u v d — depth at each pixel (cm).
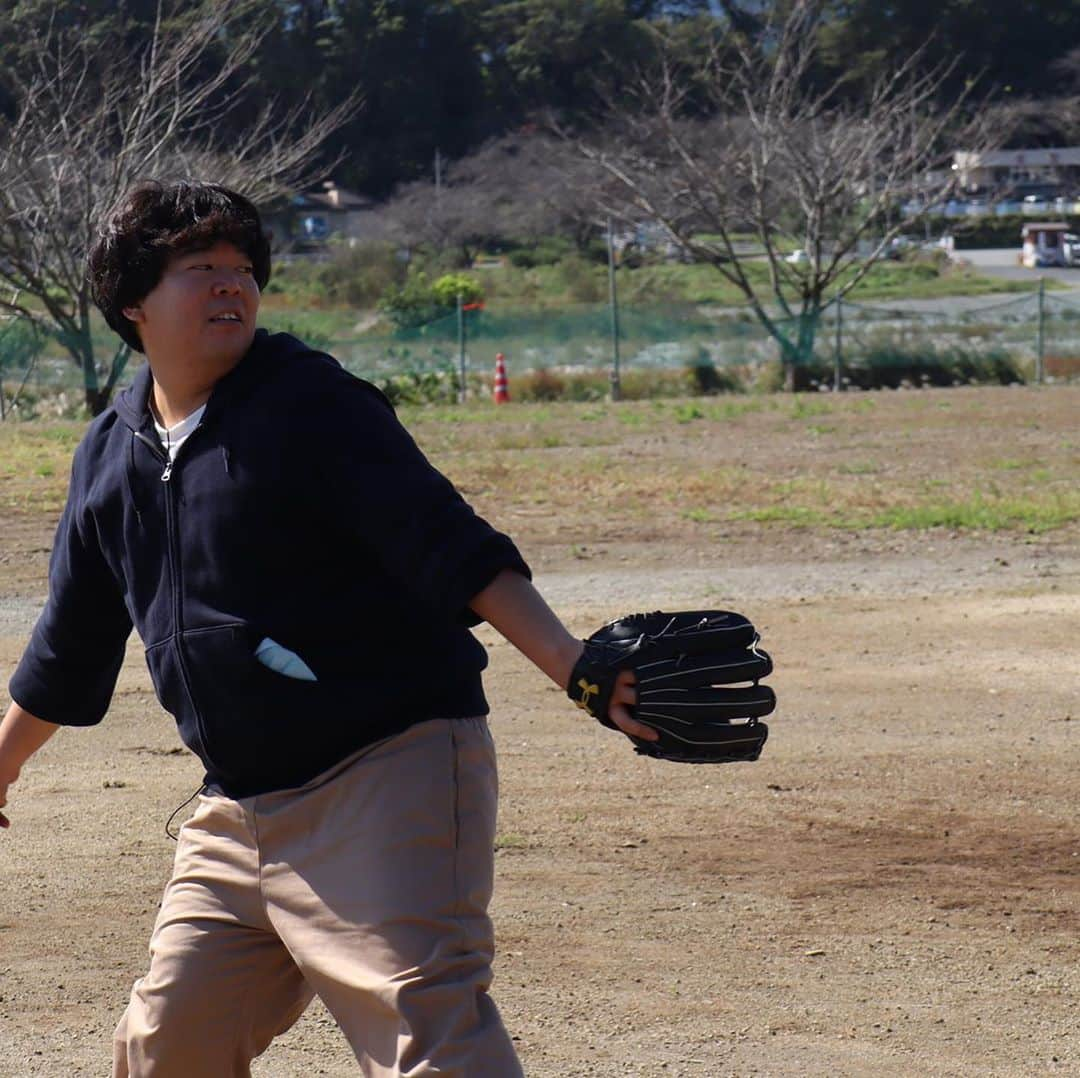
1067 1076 1009
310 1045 1064
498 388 7306
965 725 1917
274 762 666
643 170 10725
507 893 1337
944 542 3300
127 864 1425
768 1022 1089
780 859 1425
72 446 5200
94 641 759
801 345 7669
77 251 6612
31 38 7562
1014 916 1288
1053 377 7856
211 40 8106
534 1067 1016
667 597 2750
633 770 1719
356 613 660
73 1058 1035
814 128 8531
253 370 667
